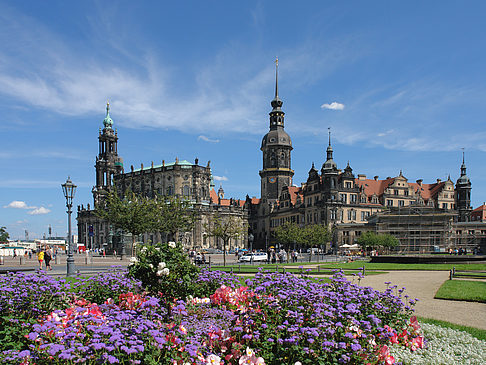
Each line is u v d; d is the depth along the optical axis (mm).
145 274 18016
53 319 11750
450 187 140375
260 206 170625
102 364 8758
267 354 10914
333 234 121312
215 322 13320
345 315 12883
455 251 97875
